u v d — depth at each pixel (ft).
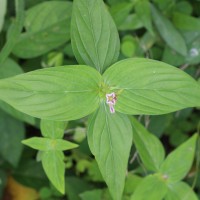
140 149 1.77
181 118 2.12
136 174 1.96
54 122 1.58
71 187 2.02
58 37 1.93
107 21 1.49
